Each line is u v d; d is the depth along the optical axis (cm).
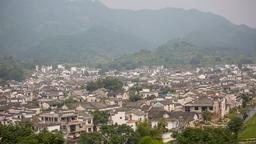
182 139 14000
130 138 15888
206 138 13788
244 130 19350
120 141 15462
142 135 17200
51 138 13950
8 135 14212
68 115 19912
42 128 17875
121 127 16200
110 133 15838
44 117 19850
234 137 14912
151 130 17788
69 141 17575
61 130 18812
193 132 14138
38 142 13700
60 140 14262
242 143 16412
